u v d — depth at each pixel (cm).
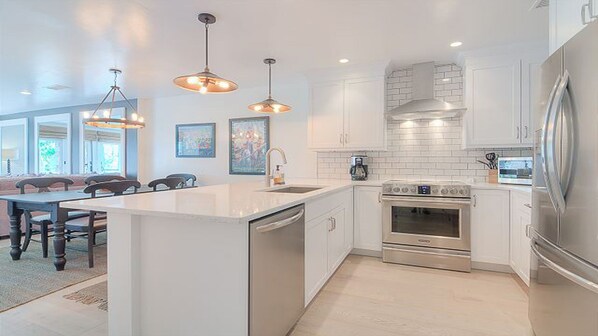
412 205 322
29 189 438
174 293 162
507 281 278
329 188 275
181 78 223
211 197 204
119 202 180
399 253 327
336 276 292
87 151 622
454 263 307
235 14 238
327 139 385
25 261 323
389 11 235
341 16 242
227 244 151
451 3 224
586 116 124
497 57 311
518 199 272
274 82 439
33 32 267
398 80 384
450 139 365
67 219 322
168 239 163
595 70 118
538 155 177
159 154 546
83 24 253
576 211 131
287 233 183
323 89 387
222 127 499
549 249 158
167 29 263
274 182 315
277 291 172
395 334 194
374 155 399
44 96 525
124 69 372
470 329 200
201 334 157
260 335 155
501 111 311
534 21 252
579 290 131
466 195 303
